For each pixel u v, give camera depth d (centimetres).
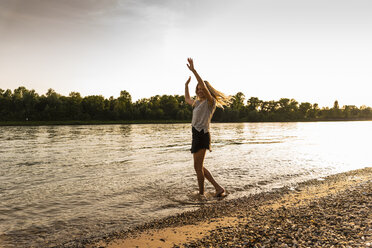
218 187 605
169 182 739
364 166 1015
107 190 661
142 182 742
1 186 711
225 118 11775
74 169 966
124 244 362
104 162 1128
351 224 361
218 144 1997
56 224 446
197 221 446
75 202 566
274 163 1071
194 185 704
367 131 4347
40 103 10075
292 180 771
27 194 630
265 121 12912
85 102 10619
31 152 1522
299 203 530
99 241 376
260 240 332
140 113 11050
